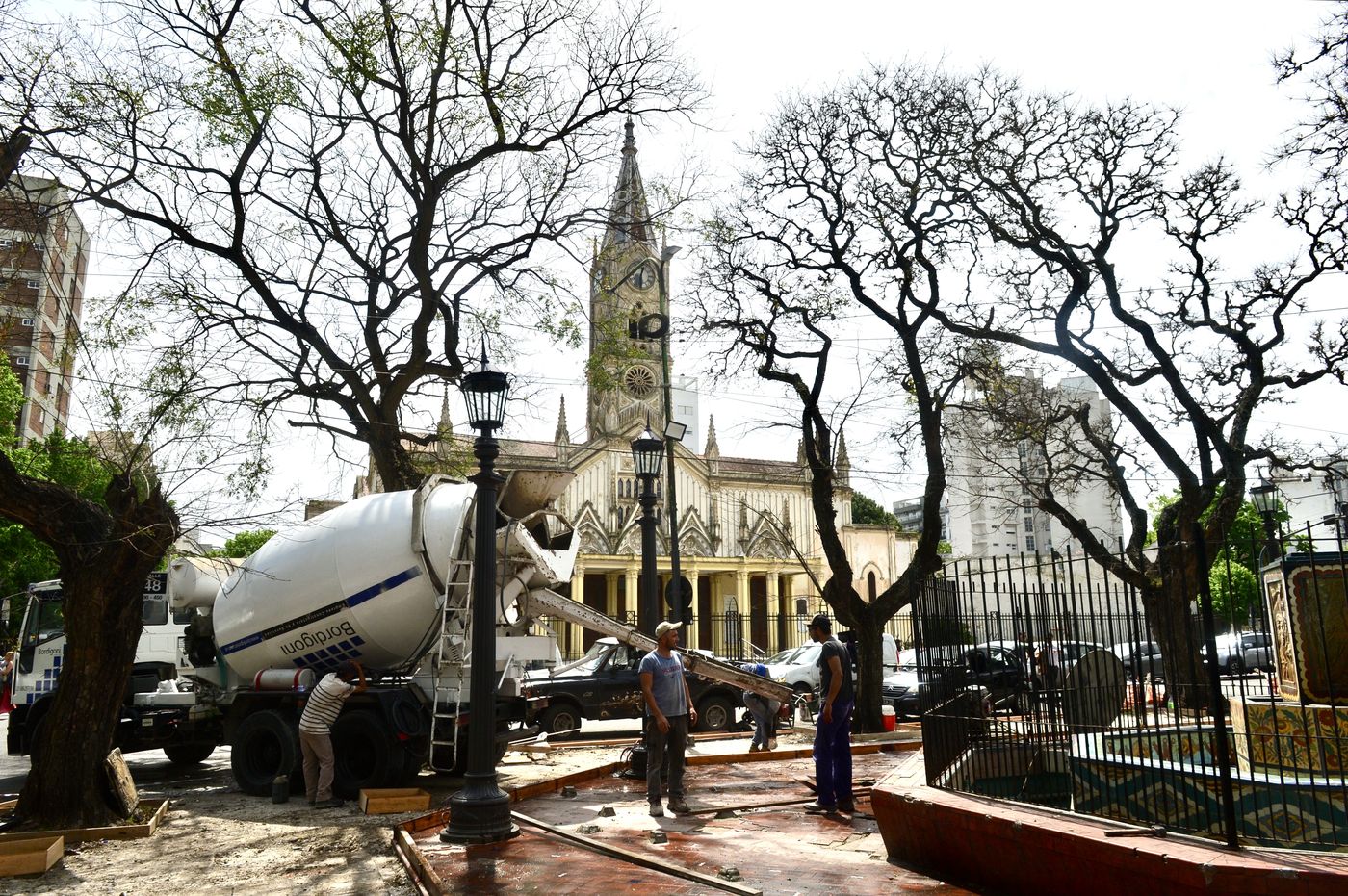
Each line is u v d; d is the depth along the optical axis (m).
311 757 10.73
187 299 17.17
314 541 12.27
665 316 21.50
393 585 11.76
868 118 19.86
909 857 6.70
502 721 12.45
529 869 6.84
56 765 8.98
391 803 10.08
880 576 68.81
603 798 10.37
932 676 7.34
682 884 6.28
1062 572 7.45
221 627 12.92
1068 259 20.41
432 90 17.52
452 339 19.03
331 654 12.23
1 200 11.62
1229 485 19.48
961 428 25.59
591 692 18.69
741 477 67.38
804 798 9.97
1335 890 4.00
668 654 9.52
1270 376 21.27
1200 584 4.91
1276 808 6.36
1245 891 4.16
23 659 15.91
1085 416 23.77
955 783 7.11
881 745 15.49
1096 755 7.20
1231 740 8.18
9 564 37.16
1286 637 8.07
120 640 9.34
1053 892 5.26
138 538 9.26
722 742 17.00
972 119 19.92
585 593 67.56
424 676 11.70
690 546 64.75
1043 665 8.03
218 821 9.68
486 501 8.51
